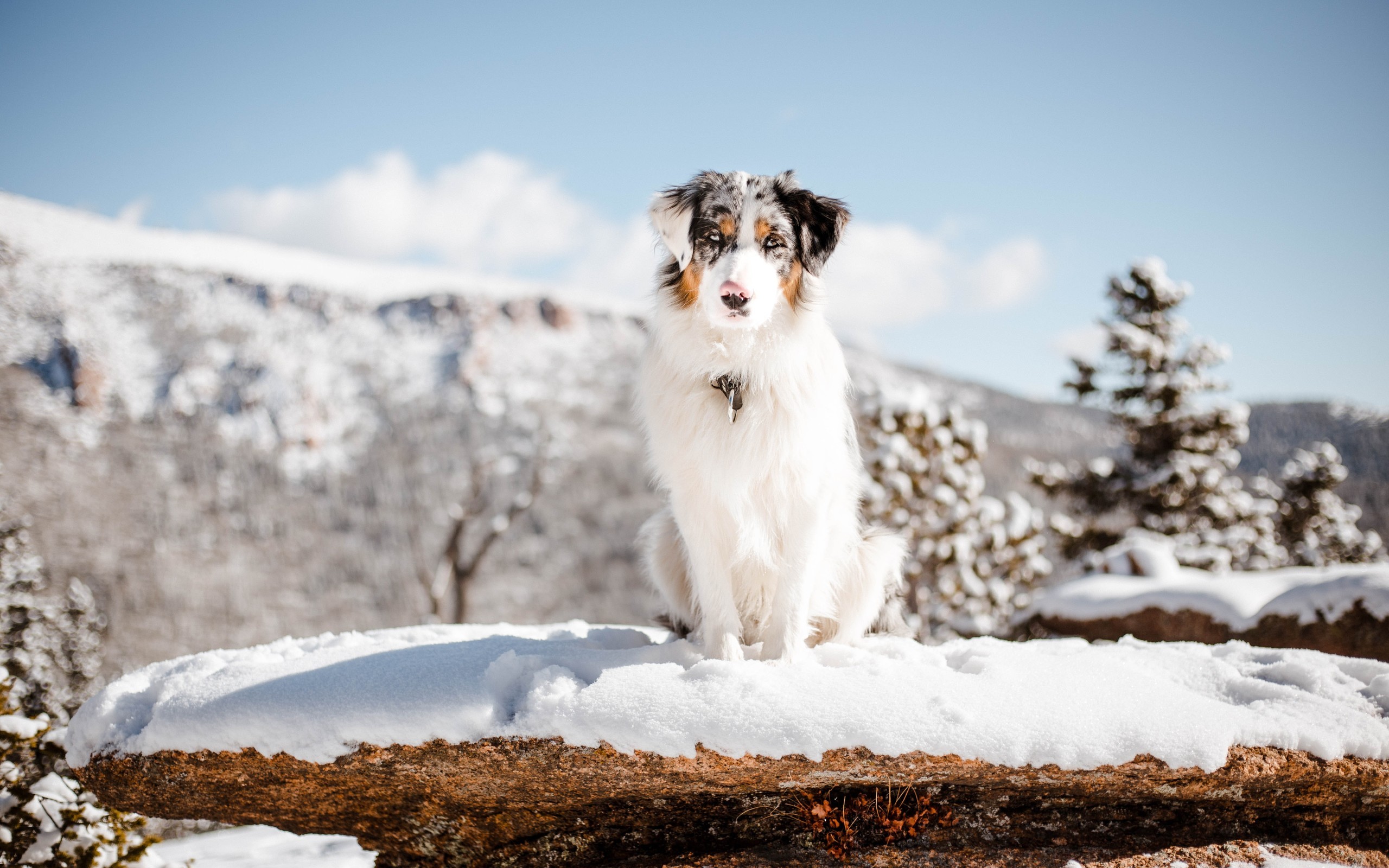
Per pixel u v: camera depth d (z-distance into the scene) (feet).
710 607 11.43
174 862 15.19
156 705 10.30
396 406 377.50
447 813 10.27
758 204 11.55
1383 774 9.13
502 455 73.82
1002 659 10.03
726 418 11.22
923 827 9.38
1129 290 56.59
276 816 10.84
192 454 308.19
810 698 8.87
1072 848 9.20
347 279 540.52
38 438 288.10
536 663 9.96
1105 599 25.03
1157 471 53.83
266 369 379.14
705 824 9.71
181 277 464.24
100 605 157.28
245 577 205.98
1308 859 9.29
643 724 8.74
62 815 11.76
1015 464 148.36
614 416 354.74
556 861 10.00
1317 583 19.83
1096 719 8.82
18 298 391.24
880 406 46.19
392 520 253.85
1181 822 9.50
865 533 13.51
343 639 13.04
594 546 195.52
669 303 11.91
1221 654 11.44
